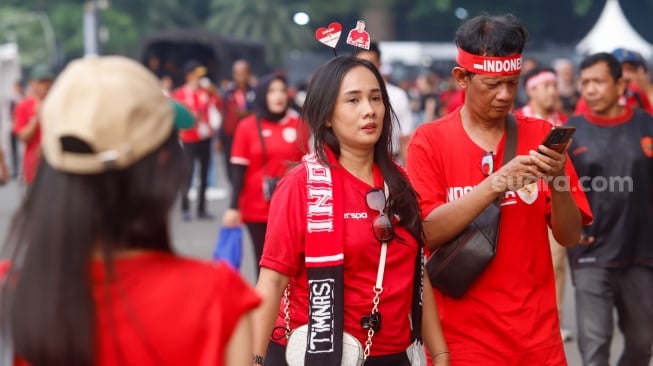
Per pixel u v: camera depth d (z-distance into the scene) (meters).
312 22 83.25
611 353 9.53
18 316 3.05
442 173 5.57
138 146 3.07
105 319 3.08
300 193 4.86
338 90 4.93
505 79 5.38
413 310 5.00
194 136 18.58
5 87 30.20
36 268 3.06
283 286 4.87
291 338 4.81
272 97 10.00
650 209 7.36
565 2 75.94
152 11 90.75
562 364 5.50
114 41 86.81
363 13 77.94
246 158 10.10
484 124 5.55
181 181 3.21
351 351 4.73
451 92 33.91
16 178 29.02
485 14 5.54
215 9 87.31
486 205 5.19
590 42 78.94
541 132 5.63
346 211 4.86
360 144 4.91
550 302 5.51
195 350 3.12
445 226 5.28
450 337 5.47
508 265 5.41
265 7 83.06
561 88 18.59
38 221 3.09
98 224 3.08
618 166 7.32
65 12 90.94
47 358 3.04
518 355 5.41
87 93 3.02
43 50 90.69
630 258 7.34
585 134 7.43
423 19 76.75
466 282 5.36
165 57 42.16
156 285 3.13
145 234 3.15
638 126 7.40
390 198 4.91
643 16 77.00
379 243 4.84
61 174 3.10
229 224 10.22
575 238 5.56
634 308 7.38
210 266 3.23
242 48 47.06
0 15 90.62
